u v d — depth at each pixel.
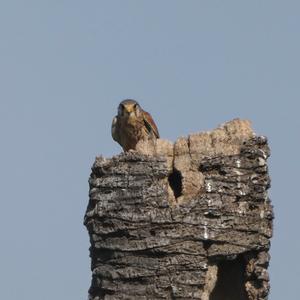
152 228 14.64
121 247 14.74
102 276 14.91
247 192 15.06
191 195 15.33
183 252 14.56
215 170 15.23
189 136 15.70
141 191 14.78
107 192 15.02
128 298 14.62
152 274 14.55
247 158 15.27
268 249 15.27
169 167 15.61
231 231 14.87
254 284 15.37
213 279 14.99
